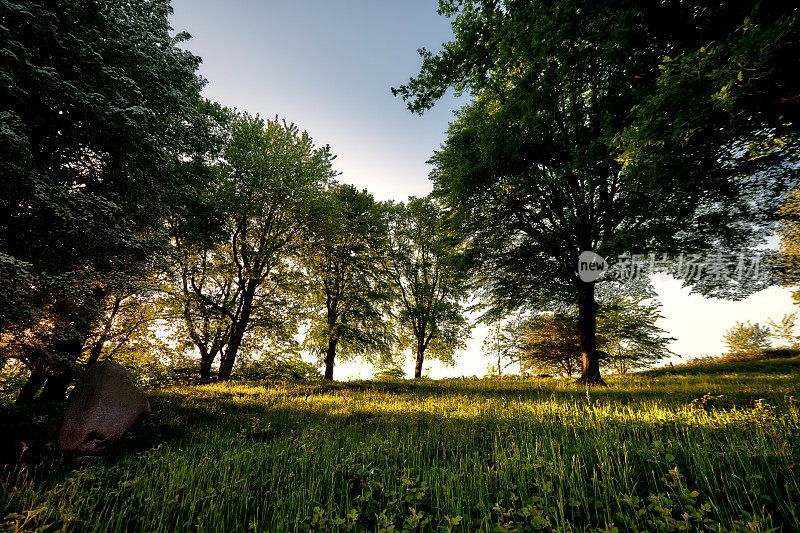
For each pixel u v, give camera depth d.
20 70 4.83
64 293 5.99
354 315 21.66
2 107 5.08
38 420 5.99
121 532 2.77
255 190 16.53
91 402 5.09
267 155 16.72
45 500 3.18
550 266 12.43
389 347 23.31
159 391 10.97
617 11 5.54
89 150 6.53
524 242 13.12
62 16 5.39
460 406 7.84
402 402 8.95
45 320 6.04
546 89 7.43
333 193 20.14
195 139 8.65
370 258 22.73
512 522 2.54
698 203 8.34
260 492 3.40
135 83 6.15
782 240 10.57
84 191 6.59
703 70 4.40
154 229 8.44
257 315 18.38
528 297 13.55
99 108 5.60
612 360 18.27
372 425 6.45
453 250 15.92
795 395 6.75
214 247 13.79
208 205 12.60
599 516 2.66
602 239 11.22
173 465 4.08
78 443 4.80
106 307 7.41
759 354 19.53
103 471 4.02
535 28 6.60
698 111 4.65
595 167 8.69
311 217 17.61
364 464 4.05
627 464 3.48
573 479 3.27
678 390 8.86
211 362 17.25
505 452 4.01
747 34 4.13
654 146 5.24
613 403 7.55
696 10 5.20
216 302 17.39
